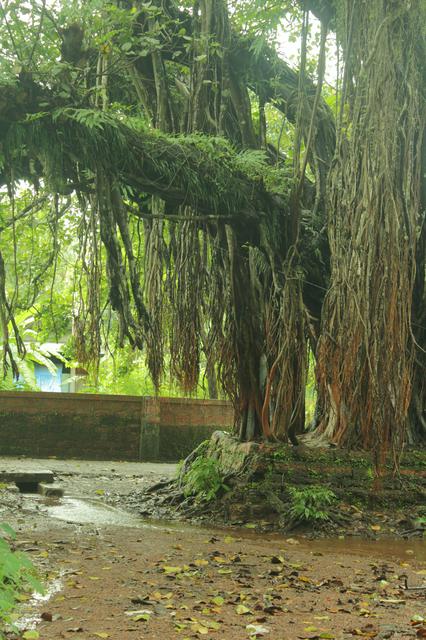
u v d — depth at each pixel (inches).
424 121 394.6
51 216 418.9
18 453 730.8
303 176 402.9
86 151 364.8
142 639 182.4
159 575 253.9
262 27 418.9
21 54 365.7
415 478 416.8
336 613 214.5
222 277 450.9
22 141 358.9
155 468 679.7
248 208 415.8
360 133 364.5
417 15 368.5
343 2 376.8
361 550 331.9
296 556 305.1
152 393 794.2
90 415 751.1
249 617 207.0
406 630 198.8
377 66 358.3
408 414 443.5
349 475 409.7
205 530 370.3
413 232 371.2
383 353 353.4
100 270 396.5
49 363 863.1
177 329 432.8
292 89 458.9
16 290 392.2
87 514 404.2
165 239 488.1
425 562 305.4
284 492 400.2
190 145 398.0
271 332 428.1
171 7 440.5
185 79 466.0
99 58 394.0
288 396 412.2
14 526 346.0
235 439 447.8
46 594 220.8
